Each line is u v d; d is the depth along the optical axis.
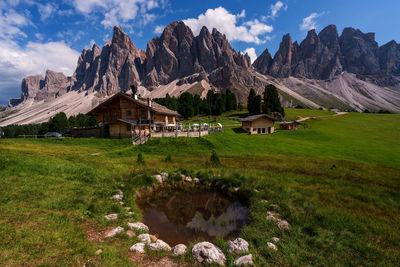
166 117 44.50
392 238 6.95
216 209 10.32
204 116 98.06
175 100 110.12
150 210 10.16
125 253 5.64
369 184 13.16
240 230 8.02
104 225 7.24
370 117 83.56
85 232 6.41
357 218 8.40
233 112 101.06
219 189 13.34
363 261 5.79
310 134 49.50
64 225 6.66
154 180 13.46
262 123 52.50
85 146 28.31
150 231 7.96
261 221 8.27
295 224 7.92
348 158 25.77
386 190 11.84
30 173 11.42
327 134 49.56
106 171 14.27
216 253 5.75
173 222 8.83
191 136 32.62
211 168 16.89
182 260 5.59
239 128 55.97
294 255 5.96
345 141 41.91
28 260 4.79
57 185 10.27
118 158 20.48
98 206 8.63
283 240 6.80
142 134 33.91
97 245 5.77
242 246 6.28
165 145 28.80
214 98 109.19
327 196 10.88
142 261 5.41
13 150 18.77
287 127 58.38
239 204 11.01
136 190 11.73
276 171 16.48
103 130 39.47
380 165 19.69
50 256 5.02
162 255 5.76
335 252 6.18
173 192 12.86
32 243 5.41
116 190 11.12
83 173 13.00
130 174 13.90
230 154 25.17
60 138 34.44
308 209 9.18
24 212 7.11
